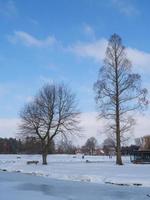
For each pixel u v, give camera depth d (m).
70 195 27.92
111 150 121.75
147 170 44.16
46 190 30.77
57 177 41.28
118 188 31.39
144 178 35.56
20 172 50.12
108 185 33.44
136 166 52.12
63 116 64.69
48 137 64.31
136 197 26.86
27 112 76.62
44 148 64.19
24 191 30.22
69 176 40.19
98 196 27.45
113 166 52.47
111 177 36.84
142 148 79.94
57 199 26.28
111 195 27.75
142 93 56.47
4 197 27.12
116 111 56.34
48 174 43.78
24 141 66.06
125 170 44.38
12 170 53.88
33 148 68.31
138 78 56.50
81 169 47.44
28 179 39.78
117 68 56.94
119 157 56.66
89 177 37.97
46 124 64.19
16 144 145.00
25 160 82.69
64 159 88.19
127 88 56.38
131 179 35.12
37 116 64.25
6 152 148.12
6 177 42.50
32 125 64.19
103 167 50.47
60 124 64.50
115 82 56.56
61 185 34.00
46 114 64.38
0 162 76.50
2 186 33.62
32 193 29.03
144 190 30.09
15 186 33.56
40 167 54.72
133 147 81.75
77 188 31.72
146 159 63.16
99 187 32.22
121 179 35.31
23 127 70.81
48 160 82.25
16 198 26.69
